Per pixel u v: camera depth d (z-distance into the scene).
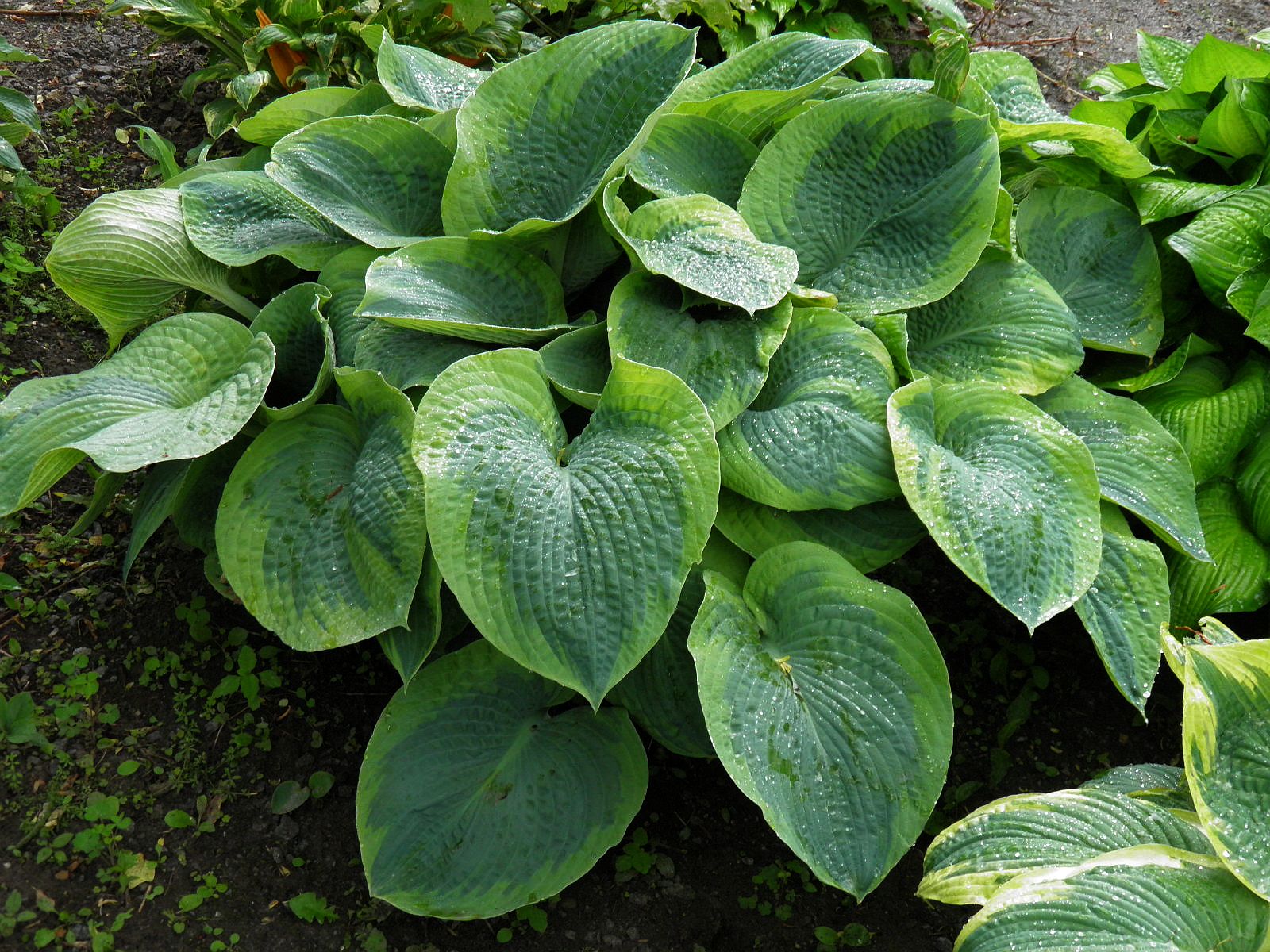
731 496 1.73
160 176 2.33
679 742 1.69
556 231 1.81
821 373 1.72
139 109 2.47
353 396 1.69
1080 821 1.58
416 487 1.62
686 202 1.77
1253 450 1.90
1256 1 3.11
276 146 1.82
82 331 2.12
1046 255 1.99
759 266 1.72
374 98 2.02
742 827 1.76
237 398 1.67
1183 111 2.14
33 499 1.66
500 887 1.61
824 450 1.68
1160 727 1.87
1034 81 2.11
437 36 2.36
